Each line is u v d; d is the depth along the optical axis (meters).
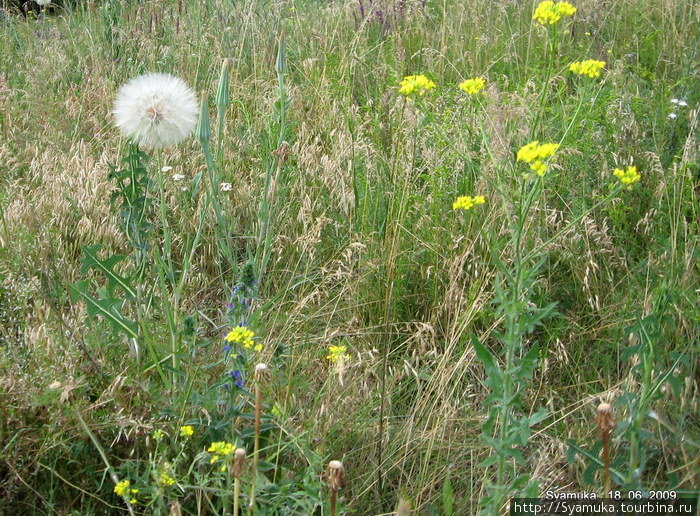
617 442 1.05
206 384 1.09
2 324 1.18
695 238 1.19
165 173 1.50
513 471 1.02
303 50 2.10
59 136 1.67
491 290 1.30
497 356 1.24
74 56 2.08
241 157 1.61
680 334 1.12
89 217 1.42
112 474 0.97
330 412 1.11
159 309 1.23
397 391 1.19
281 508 0.98
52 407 1.03
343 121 1.68
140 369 1.10
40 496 1.00
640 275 1.30
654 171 1.46
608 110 1.55
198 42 2.02
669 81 1.77
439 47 2.09
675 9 2.05
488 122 1.41
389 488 1.09
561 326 1.26
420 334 1.23
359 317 1.32
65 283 1.22
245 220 1.46
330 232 1.46
